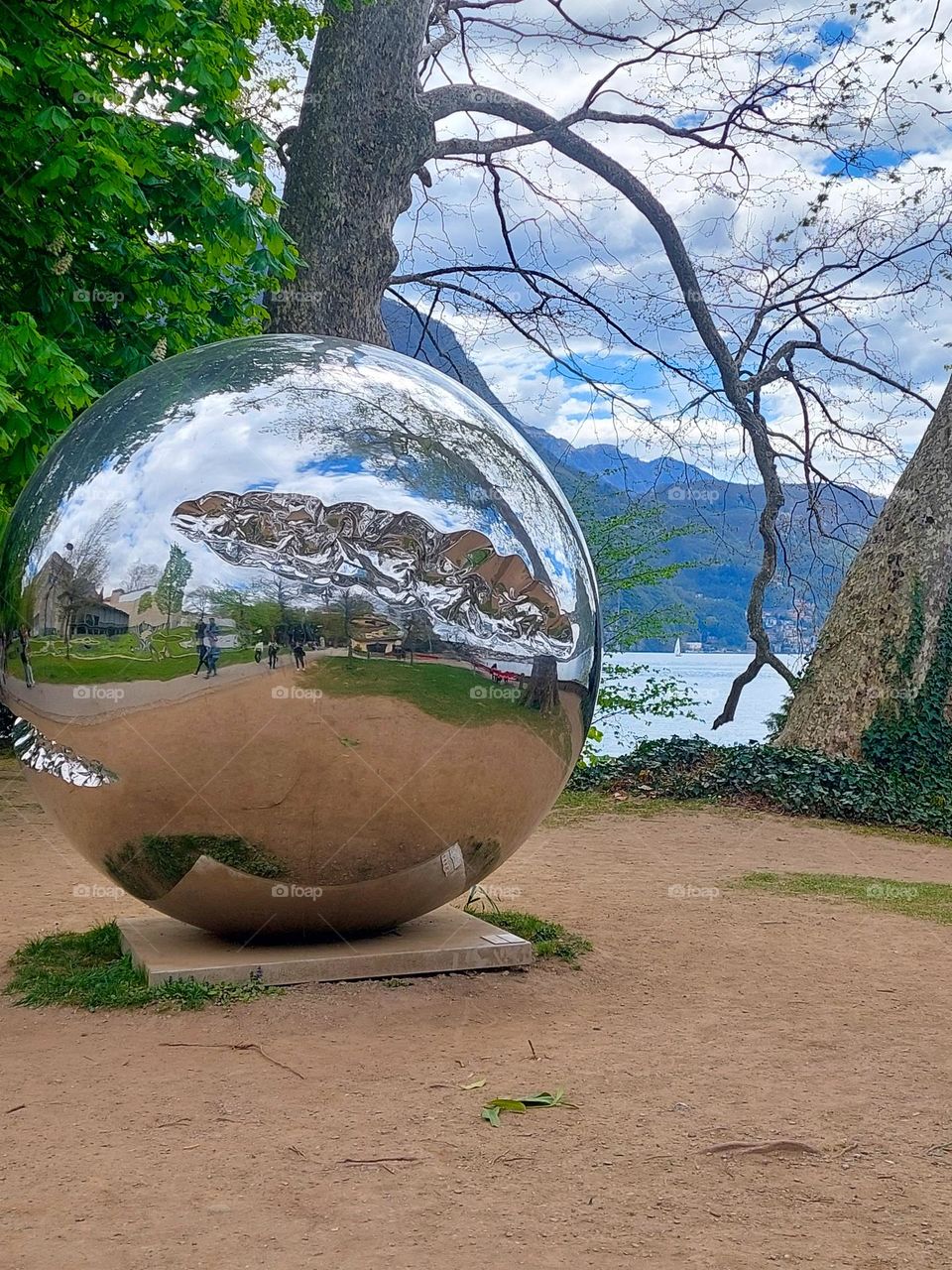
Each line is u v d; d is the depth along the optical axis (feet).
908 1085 13.25
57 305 33.32
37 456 30.27
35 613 15.44
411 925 18.60
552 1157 10.96
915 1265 9.02
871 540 47.50
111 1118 11.79
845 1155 11.21
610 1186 10.36
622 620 60.34
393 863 15.93
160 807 15.15
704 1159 11.02
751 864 30.78
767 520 60.90
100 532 14.90
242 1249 9.08
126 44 35.47
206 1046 13.97
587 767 45.32
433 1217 9.66
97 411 16.63
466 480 15.61
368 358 16.63
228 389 15.51
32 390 29.07
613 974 17.87
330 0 49.29
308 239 50.90
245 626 14.33
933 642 44.55
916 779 43.47
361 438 15.17
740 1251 9.18
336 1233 9.35
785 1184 10.52
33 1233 9.34
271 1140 11.24
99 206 34.27
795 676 58.54
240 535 14.47
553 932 19.99
